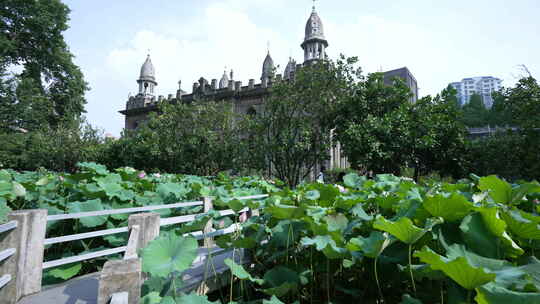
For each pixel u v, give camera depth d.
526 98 12.67
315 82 15.22
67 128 27.64
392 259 2.04
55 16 31.80
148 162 23.25
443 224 2.06
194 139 19.67
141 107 43.53
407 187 3.71
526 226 1.98
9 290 2.73
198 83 39.47
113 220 4.66
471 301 1.54
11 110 26.33
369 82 15.45
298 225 2.66
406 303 1.66
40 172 9.00
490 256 1.80
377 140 13.24
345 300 2.48
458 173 16.56
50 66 33.00
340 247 2.21
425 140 13.16
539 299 1.18
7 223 2.65
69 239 3.39
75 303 2.76
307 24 33.38
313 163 16.03
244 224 3.05
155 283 2.49
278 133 16.23
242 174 19.06
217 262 3.58
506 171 15.80
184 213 5.49
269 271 2.45
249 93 33.94
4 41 26.97
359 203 2.87
